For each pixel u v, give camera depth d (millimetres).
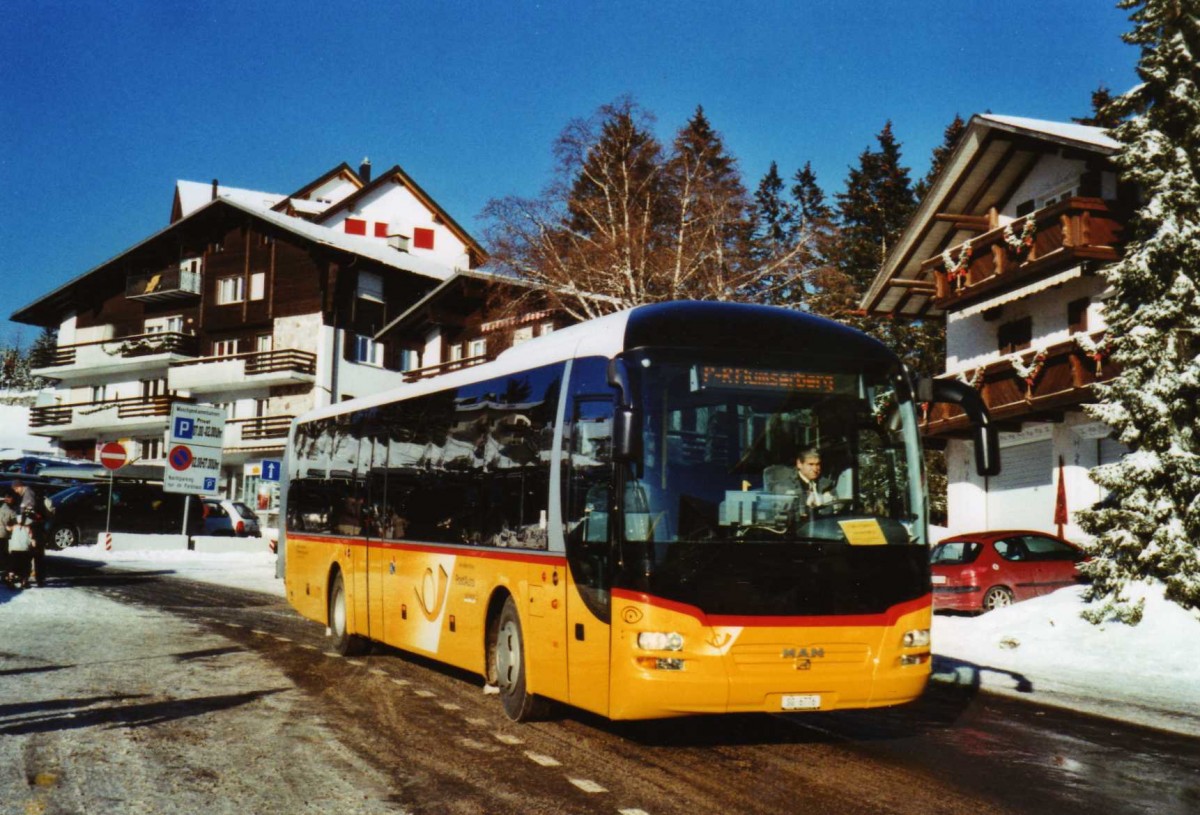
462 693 10711
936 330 50250
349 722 8969
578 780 7125
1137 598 14328
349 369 54781
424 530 11469
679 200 38812
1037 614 15648
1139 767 7875
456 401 11000
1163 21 17578
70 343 66000
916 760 8008
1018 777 7488
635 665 7406
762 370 8023
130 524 36500
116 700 9711
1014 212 30031
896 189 60719
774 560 7633
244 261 57344
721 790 6945
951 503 31422
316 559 15109
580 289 38469
